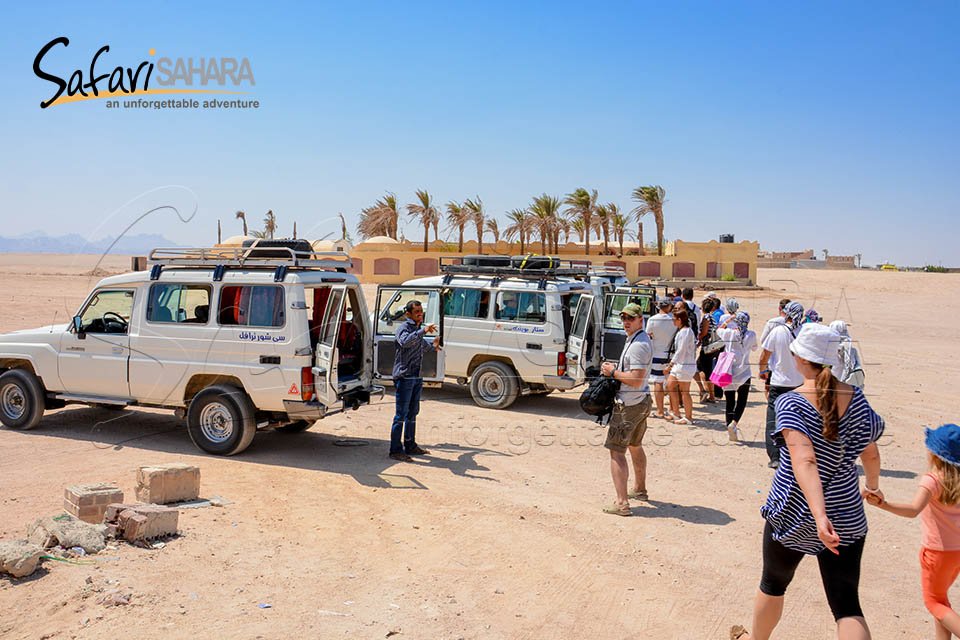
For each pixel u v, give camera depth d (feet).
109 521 18.88
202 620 14.47
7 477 24.17
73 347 30.07
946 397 44.16
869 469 12.91
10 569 15.62
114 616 14.32
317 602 15.65
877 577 18.40
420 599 16.06
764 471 27.53
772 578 12.76
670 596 16.79
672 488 25.21
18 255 504.84
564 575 17.72
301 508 21.89
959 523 13.24
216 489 23.39
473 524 21.02
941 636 13.52
